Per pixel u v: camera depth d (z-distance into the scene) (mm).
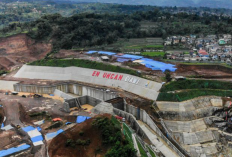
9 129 78188
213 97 98188
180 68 121438
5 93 120000
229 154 82312
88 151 61594
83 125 69250
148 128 90875
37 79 135500
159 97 99500
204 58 142500
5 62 161500
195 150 82688
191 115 92250
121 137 65812
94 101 110312
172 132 88250
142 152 69188
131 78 116750
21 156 63281
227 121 91062
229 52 155125
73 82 129250
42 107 101875
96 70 131625
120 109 104000
